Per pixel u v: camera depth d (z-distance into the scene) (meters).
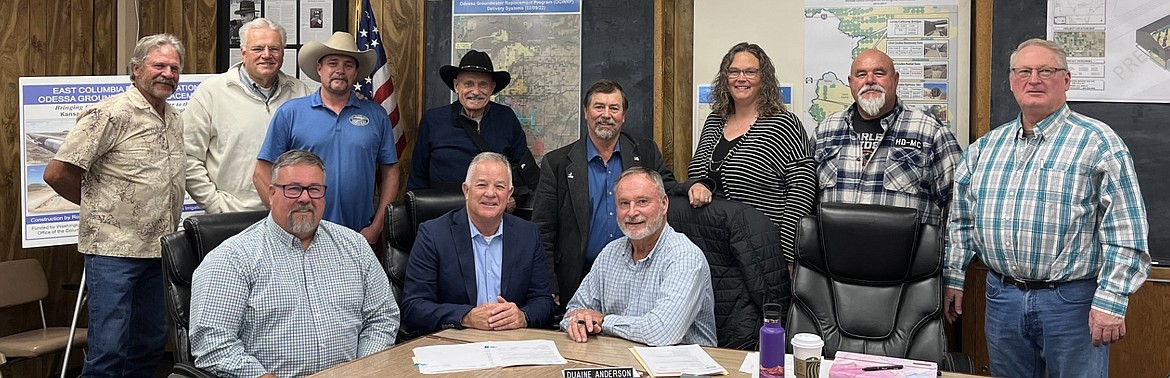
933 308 2.77
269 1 4.61
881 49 3.96
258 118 3.81
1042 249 2.81
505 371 2.26
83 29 4.66
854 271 2.85
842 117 3.56
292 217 2.68
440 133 3.99
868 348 2.79
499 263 3.12
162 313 3.64
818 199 3.56
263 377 2.48
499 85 4.16
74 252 4.68
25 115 4.07
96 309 3.42
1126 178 2.71
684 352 2.44
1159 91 3.64
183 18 4.71
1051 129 2.84
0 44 4.28
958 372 2.33
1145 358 3.65
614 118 3.43
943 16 3.90
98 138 3.31
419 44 4.38
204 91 3.79
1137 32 3.65
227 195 3.76
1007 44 3.76
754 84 3.48
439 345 2.54
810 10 4.03
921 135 3.42
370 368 2.29
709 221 3.12
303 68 3.88
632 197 2.73
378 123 3.83
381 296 2.90
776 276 3.04
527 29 4.30
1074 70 3.71
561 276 3.47
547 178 3.50
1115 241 2.71
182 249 2.74
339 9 4.54
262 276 2.66
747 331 3.05
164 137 3.49
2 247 4.32
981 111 3.78
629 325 2.62
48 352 3.90
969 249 3.09
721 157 3.51
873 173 3.45
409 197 3.40
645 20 4.17
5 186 4.34
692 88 4.19
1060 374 2.86
